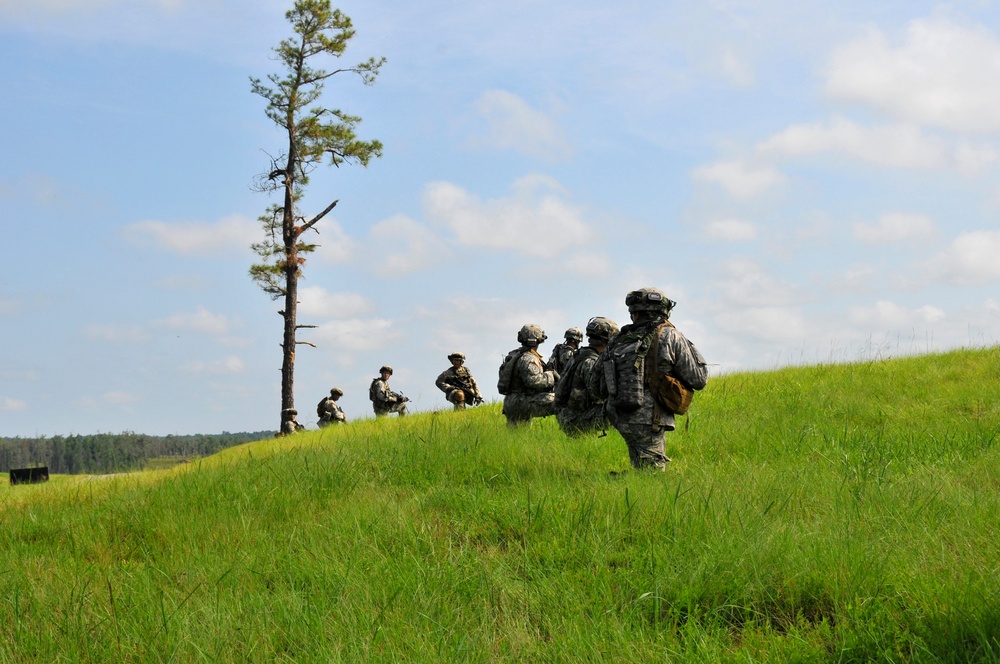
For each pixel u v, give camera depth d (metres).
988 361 16.45
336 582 6.11
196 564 6.93
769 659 4.78
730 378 18.44
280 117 32.47
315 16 32.38
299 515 8.28
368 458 10.71
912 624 4.96
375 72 32.91
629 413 8.98
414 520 7.68
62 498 10.46
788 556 5.91
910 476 8.32
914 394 14.38
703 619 5.39
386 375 24.39
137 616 5.81
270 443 16.70
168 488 9.70
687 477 8.54
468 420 15.30
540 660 4.97
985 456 9.24
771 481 8.15
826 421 12.62
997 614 4.81
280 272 32.34
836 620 5.21
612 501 7.46
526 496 8.11
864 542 6.12
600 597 5.71
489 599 5.83
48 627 5.69
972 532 6.34
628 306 9.15
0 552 7.80
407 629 5.29
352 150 32.59
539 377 12.71
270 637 5.37
